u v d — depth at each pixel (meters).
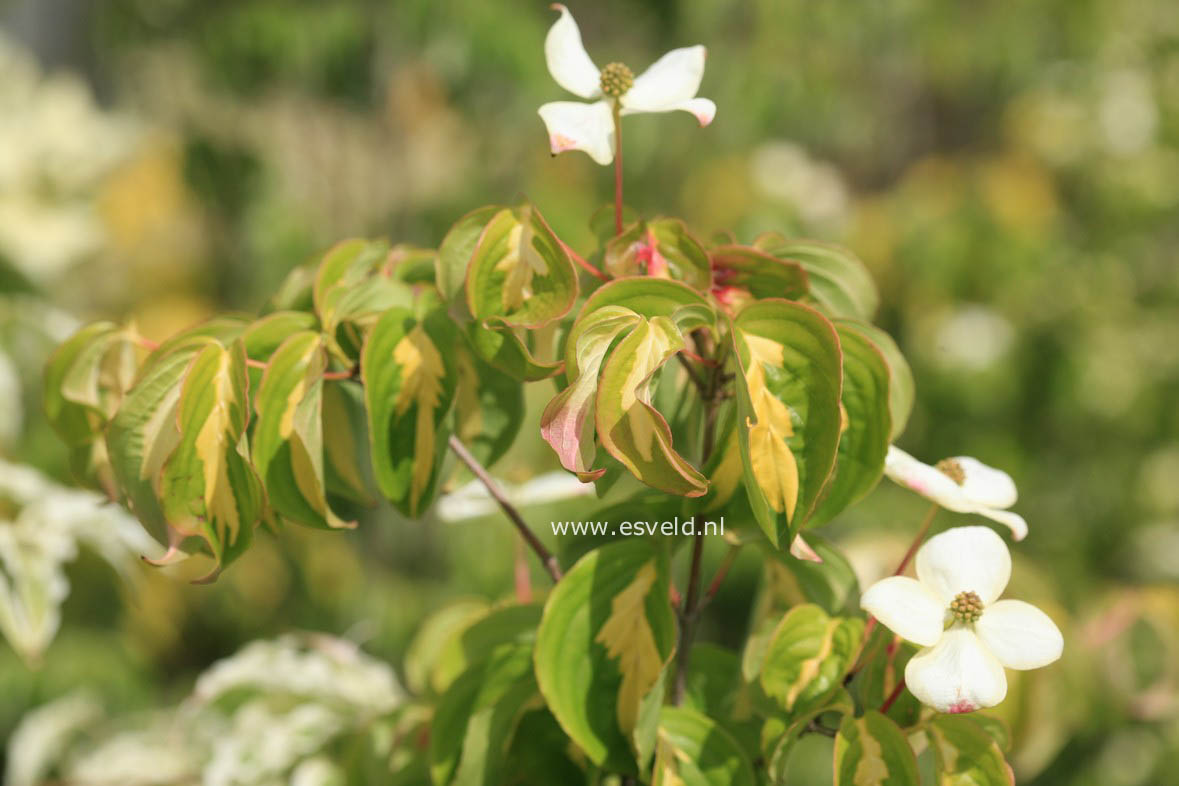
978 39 3.85
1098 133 3.90
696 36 3.13
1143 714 1.42
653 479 0.96
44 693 2.27
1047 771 2.09
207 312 3.66
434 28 2.85
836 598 1.06
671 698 1.08
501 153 3.11
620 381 0.96
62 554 1.39
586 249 2.93
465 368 1.11
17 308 2.07
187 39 3.08
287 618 3.12
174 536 1.02
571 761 1.08
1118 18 3.93
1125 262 3.73
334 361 1.09
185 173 3.19
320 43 2.92
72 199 2.31
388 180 3.13
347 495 1.11
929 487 1.02
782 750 1.01
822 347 0.98
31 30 3.78
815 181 3.69
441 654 1.14
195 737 1.32
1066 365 3.38
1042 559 3.27
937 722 1.01
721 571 1.06
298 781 1.21
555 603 1.03
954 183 4.14
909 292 3.64
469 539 2.81
